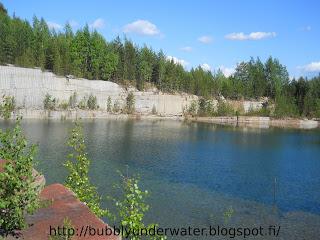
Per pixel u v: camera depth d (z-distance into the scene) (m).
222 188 49.06
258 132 138.88
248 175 58.88
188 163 66.75
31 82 159.00
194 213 37.53
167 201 41.22
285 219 37.16
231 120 194.25
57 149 69.94
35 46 173.12
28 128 104.00
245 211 39.19
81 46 182.88
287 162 73.56
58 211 10.24
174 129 133.38
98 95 178.12
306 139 119.50
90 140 90.12
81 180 16.94
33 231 9.08
